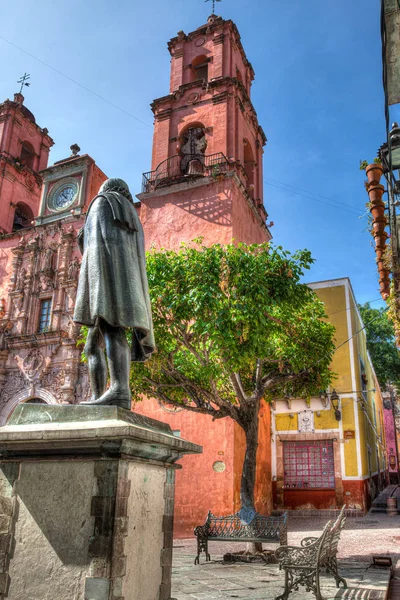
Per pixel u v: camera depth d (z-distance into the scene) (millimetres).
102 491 3514
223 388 13250
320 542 6215
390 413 39875
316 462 19703
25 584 3479
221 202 19125
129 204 4605
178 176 19812
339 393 19781
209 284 10258
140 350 4520
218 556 10750
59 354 21344
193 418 16281
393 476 37375
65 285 22219
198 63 24250
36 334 21594
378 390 31953
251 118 23609
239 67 24141
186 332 10953
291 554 6379
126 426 3439
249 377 13188
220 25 23359
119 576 3373
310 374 13055
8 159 27344
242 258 10609
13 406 21469
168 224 19766
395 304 9711
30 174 28781
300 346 11969
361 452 19172
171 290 10406
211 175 19312
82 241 4680
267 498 19000
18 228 28266
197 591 6961
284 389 13602
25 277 23578
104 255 4250
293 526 15992
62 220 23766
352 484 18766
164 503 4238
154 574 3924
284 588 6520
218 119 21016
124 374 4133
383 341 36344
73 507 3559
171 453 4223
